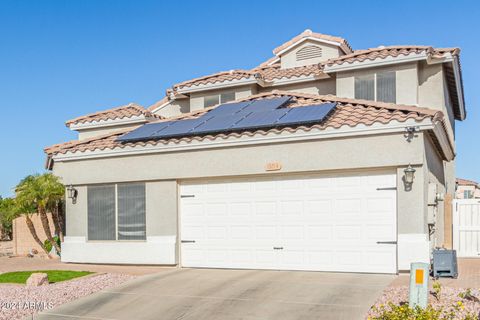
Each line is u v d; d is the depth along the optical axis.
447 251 12.70
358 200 13.81
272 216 14.73
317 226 14.21
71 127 23.86
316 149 14.17
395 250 13.35
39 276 13.22
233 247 15.15
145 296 11.89
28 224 19.88
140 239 16.39
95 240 17.09
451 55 18.59
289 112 15.64
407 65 18.86
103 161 16.97
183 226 15.89
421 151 13.11
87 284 13.25
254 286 12.36
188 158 15.74
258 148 14.86
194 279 13.51
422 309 8.80
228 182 15.36
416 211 13.09
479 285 11.62
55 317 10.56
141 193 16.45
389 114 14.04
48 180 17.91
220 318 10.01
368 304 10.30
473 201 17.39
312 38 23.14
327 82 21.17
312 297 11.08
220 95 22.62
